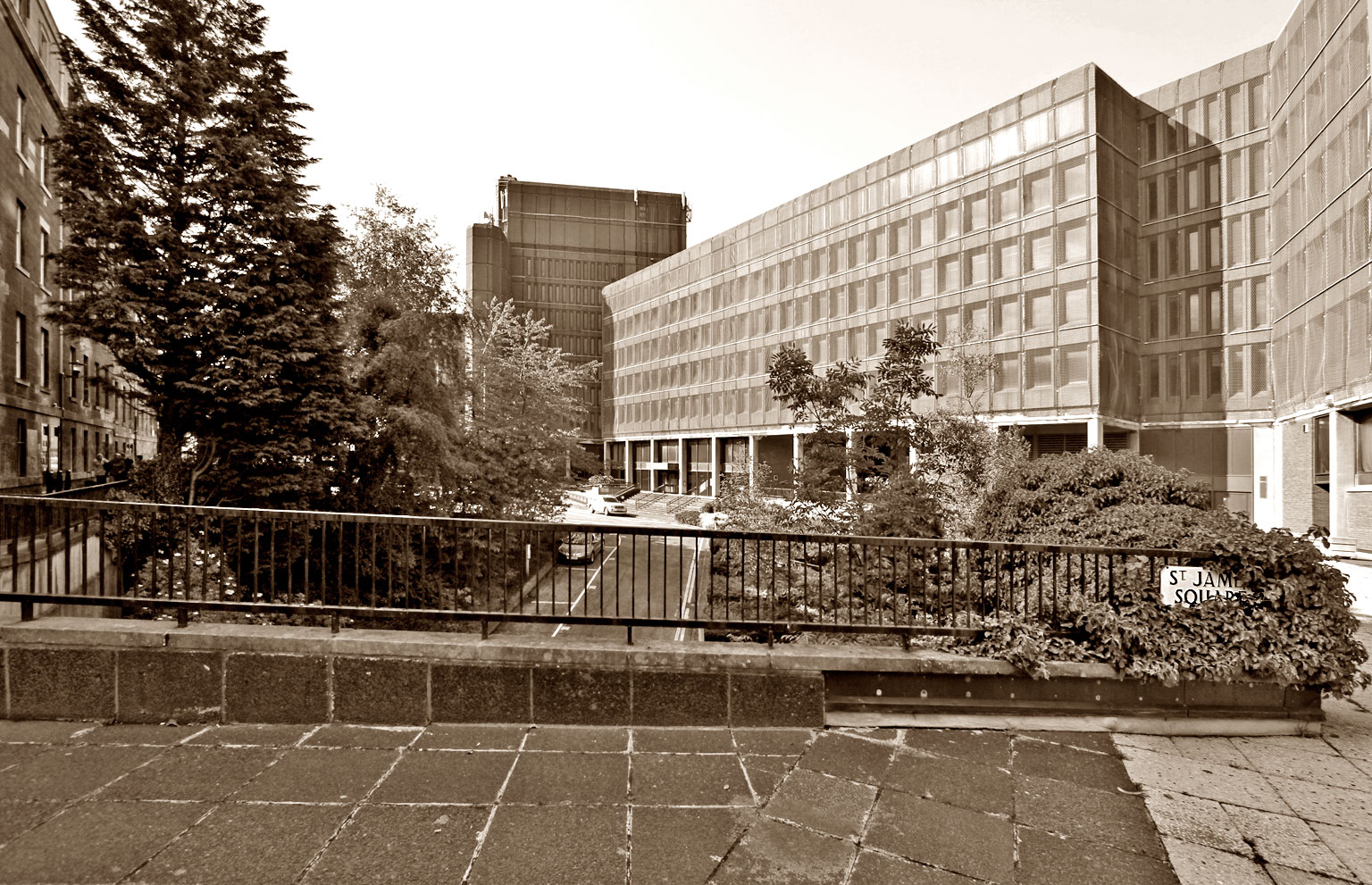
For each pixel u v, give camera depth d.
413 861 2.96
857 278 44.41
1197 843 3.32
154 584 4.80
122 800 3.42
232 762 3.91
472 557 5.07
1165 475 6.90
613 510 55.16
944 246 38.69
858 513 8.95
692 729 4.62
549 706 4.61
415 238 20.00
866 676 4.87
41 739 4.18
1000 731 4.76
